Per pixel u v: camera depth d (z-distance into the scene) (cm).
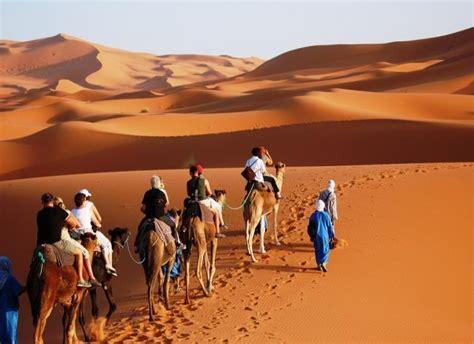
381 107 8188
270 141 5803
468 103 8256
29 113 11419
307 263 1902
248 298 1681
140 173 3088
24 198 2786
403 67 15650
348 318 1545
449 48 19400
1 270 1379
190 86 18812
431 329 1498
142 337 1489
